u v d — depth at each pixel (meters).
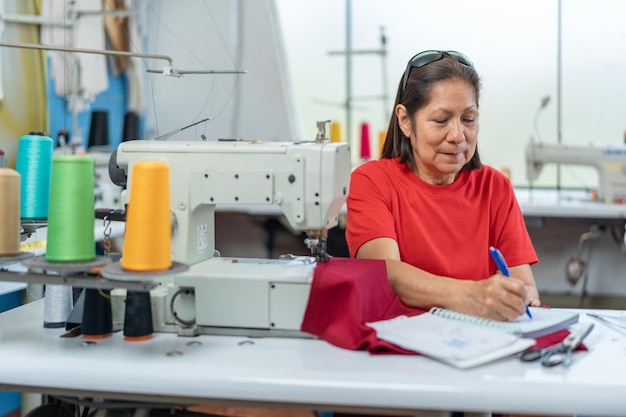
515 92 5.05
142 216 1.25
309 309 1.40
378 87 5.40
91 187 1.34
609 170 3.92
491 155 5.17
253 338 1.43
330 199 1.47
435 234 1.83
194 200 1.52
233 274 1.43
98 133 3.67
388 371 1.21
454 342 1.31
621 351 1.34
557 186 5.03
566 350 1.29
